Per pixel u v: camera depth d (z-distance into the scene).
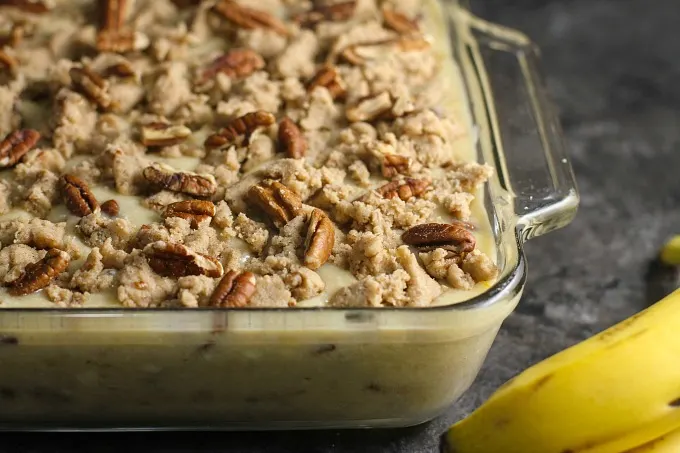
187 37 0.76
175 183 0.66
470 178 0.67
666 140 0.83
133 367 0.61
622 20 0.93
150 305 0.62
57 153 0.69
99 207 0.66
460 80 0.76
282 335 0.60
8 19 0.77
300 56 0.75
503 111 0.74
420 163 0.69
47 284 0.62
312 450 0.65
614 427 0.59
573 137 0.83
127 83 0.73
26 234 0.64
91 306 0.61
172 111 0.72
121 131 0.71
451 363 0.62
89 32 0.76
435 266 0.63
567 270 0.75
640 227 0.77
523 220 0.66
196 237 0.64
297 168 0.67
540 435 0.59
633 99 0.86
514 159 0.71
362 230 0.65
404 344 0.61
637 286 0.74
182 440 0.65
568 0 0.94
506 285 0.61
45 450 0.64
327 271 0.63
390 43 0.76
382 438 0.65
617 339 0.61
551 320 0.72
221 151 0.69
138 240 0.64
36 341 0.60
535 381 0.60
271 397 0.63
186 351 0.61
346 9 0.78
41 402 0.63
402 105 0.71
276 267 0.63
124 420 0.64
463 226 0.65
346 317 0.59
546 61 0.89
